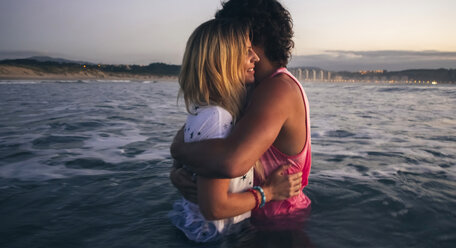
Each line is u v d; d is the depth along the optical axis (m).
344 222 1.49
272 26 1.27
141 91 19.80
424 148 3.40
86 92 17.20
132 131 4.68
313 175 2.38
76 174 2.47
